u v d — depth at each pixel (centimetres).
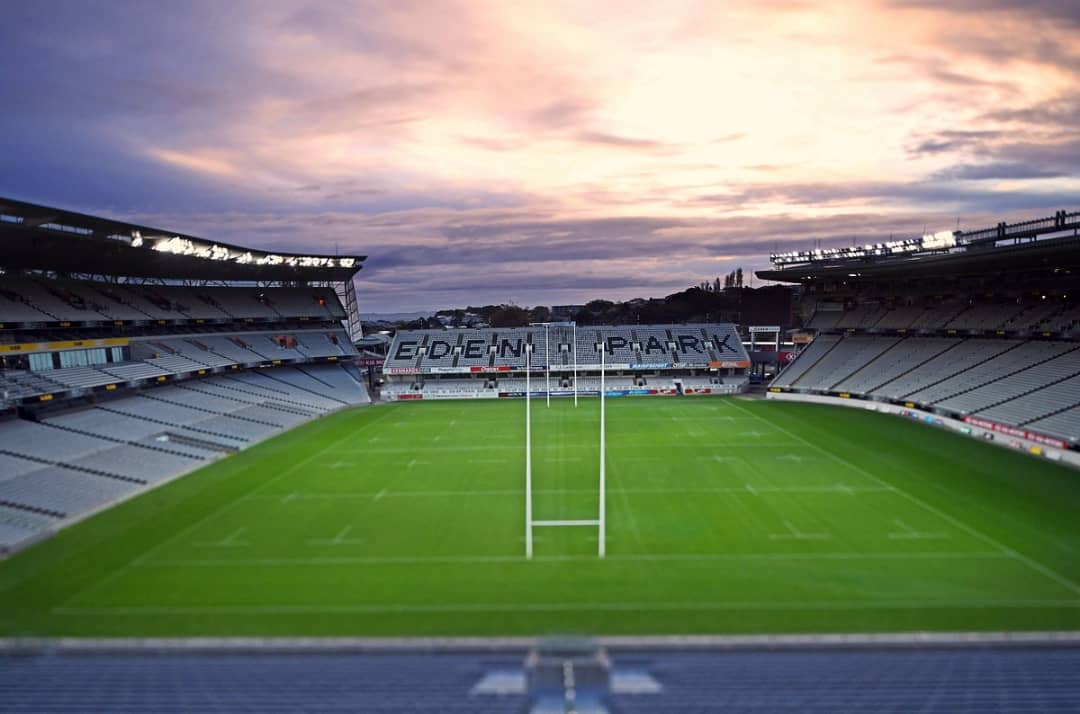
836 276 7719
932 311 7469
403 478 4150
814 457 4553
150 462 4375
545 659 1891
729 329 9075
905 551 2809
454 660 1959
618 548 2892
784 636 2073
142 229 5228
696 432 5544
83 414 4919
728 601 2356
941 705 1698
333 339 8575
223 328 7450
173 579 2616
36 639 2127
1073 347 5684
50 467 3925
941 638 2038
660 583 2520
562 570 2662
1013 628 2125
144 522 3322
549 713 1681
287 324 8275
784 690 1773
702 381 8288
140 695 1786
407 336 9038
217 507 3569
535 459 4622
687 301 18512
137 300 6538
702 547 2891
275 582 2578
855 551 2817
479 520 3309
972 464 4306
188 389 6272
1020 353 6031
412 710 1697
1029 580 2502
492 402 7594
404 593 2464
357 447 5131
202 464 4575
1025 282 6731
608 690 1783
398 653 2011
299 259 7700
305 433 5769
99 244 5281
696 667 1905
